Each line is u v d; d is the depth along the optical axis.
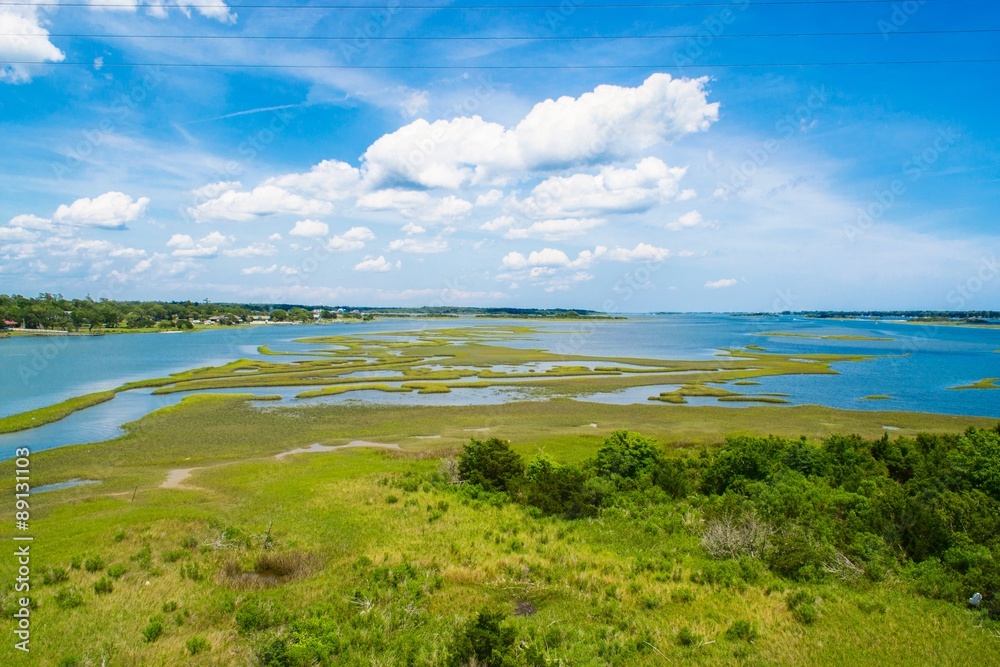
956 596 17.36
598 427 51.38
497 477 32.62
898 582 18.56
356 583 19.38
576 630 15.72
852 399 66.19
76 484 34.00
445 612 17.17
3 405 58.91
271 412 56.97
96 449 42.56
